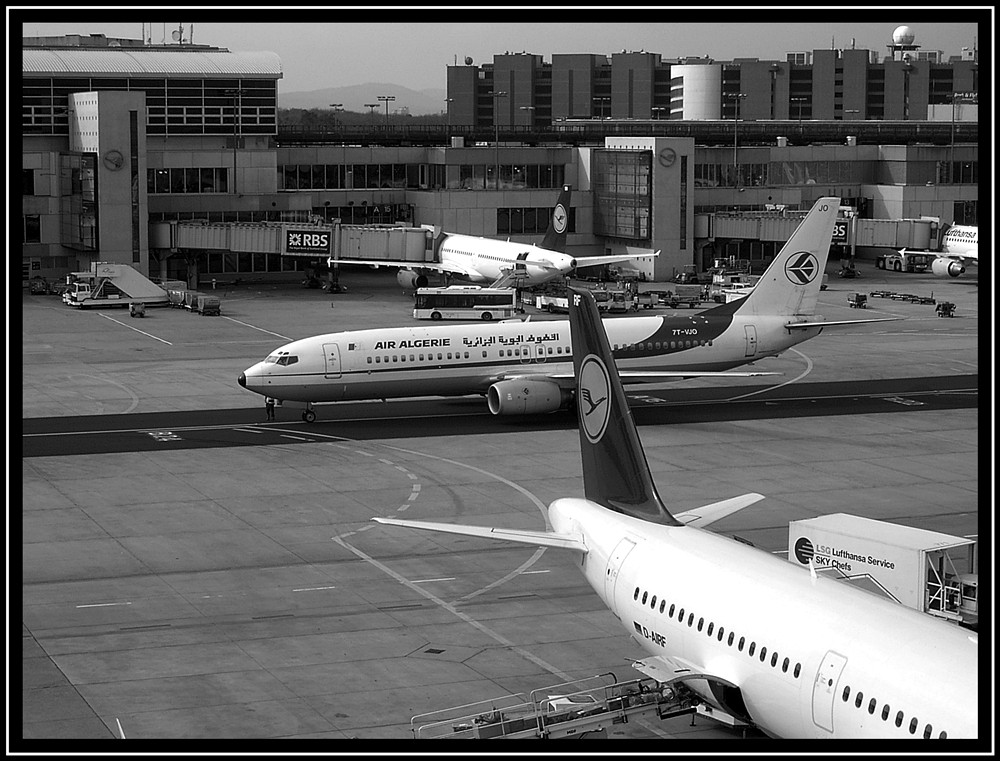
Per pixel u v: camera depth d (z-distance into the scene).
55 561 108.25
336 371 162.38
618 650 88.31
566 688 81.06
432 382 166.38
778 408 178.00
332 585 102.81
